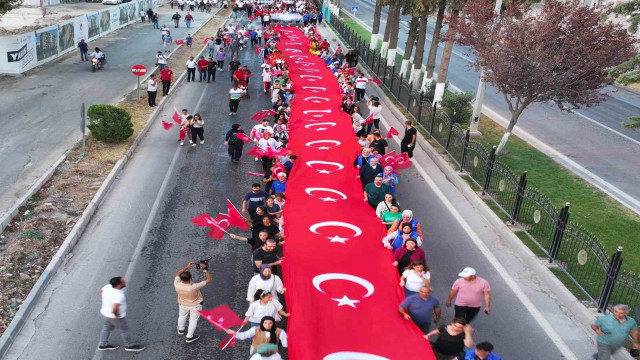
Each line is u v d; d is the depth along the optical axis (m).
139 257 13.16
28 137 21.45
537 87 19.36
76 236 13.78
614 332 9.40
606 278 11.35
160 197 16.64
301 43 44.69
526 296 12.24
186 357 9.89
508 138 23.12
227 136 19.67
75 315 10.90
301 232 12.55
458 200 17.55
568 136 25.73
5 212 14.99
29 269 12.30
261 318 9.44
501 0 21.44
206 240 14.16
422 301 9.61
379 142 17.56
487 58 20.14
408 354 8.75
